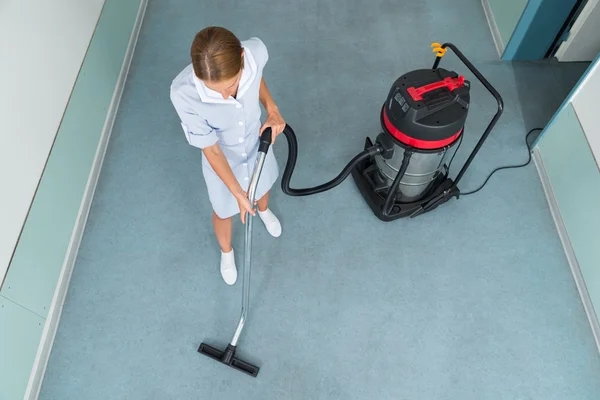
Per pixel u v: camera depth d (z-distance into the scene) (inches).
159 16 126.3
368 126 106.7
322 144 104.0
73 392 77.8
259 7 127.9
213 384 78.5
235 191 61.5
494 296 86.0
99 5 102.5
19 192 74.9
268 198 94.6
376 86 112.8
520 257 90.0
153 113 108.8
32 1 79.6
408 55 118.1
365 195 94.0
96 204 96.1
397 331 82.7
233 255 88.8
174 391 78.0
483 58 117.6
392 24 123.9
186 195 97.4
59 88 86.7
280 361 80.3
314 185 98.7
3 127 72.0
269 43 120.4
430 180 87.9
